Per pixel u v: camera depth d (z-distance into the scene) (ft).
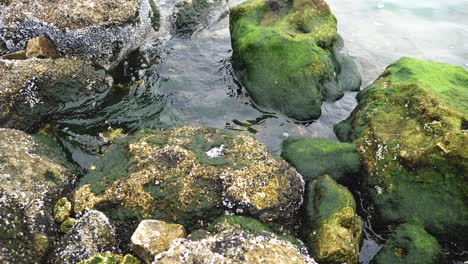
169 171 8.23
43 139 9.09
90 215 7.95
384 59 11.43
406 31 12.24
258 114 9.86
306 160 8.86
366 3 13.39
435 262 7.74
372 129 9.07
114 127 9.54
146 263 7.57
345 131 9.54
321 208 8.14
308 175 8.75
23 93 9.28
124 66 10.52
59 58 9.95
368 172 8.75
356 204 8.77
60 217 8.05
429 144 8.39
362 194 8.77
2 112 9.09
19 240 7.59
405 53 11.60
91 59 10.27
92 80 9.87
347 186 8.87
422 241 7.88
